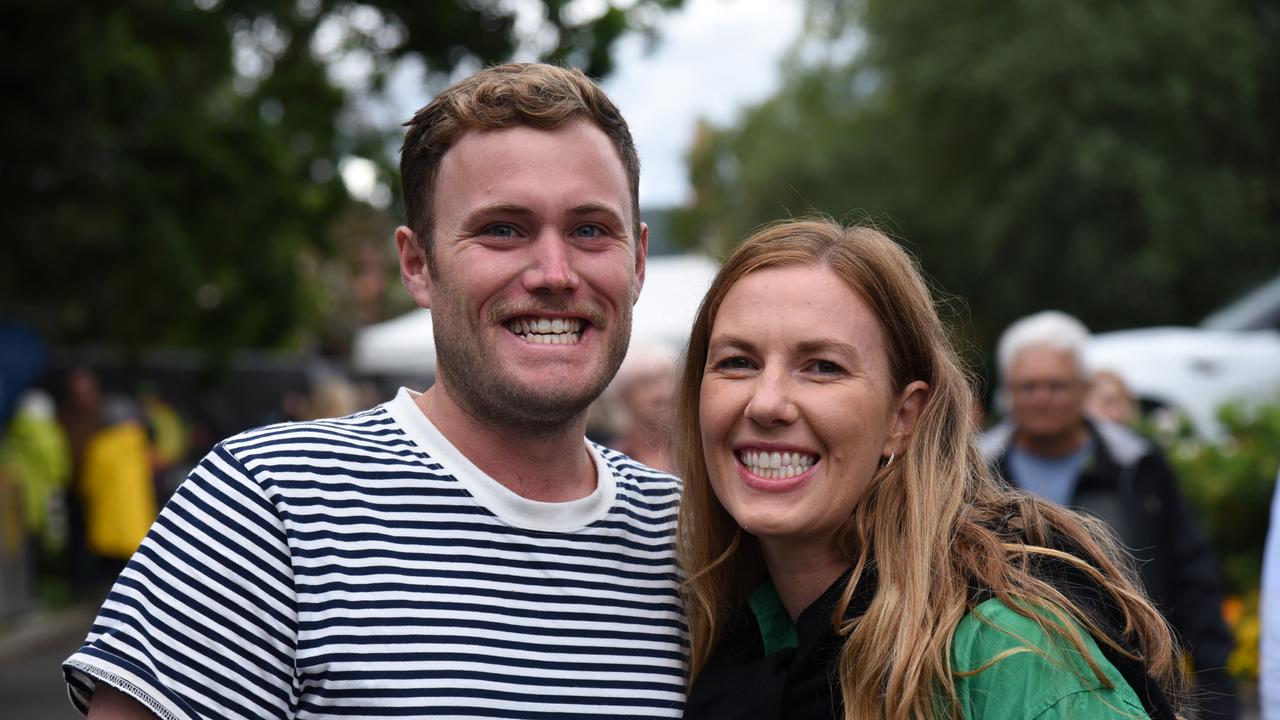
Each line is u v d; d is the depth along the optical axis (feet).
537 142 7.29
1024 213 60.49
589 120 7.44
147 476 38.27
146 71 34.40
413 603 6.81
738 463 7.42
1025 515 7.18
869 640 6.86
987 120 62.64
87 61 32.01
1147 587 12.90
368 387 46.96
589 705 7.09
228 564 6.63
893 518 7.18
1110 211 59.77
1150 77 59.62
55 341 50.14
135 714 6.46
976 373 8.79
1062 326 13.74
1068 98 59.82
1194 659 12.85
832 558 7.45
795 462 7.25
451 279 7.34
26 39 31.04
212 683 6.52
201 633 6.53
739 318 7.37
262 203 38.78
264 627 6.64
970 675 6.54
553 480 7.47
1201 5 60.64
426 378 53.57
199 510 6.72
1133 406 26.71
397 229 7.84
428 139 7.48
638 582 7.53
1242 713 18.52
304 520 6.81
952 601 6.76
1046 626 6.48
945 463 7.29
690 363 7.84
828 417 7.16
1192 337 33.06
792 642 7.59
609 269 7.41
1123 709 6.35
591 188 7.32
